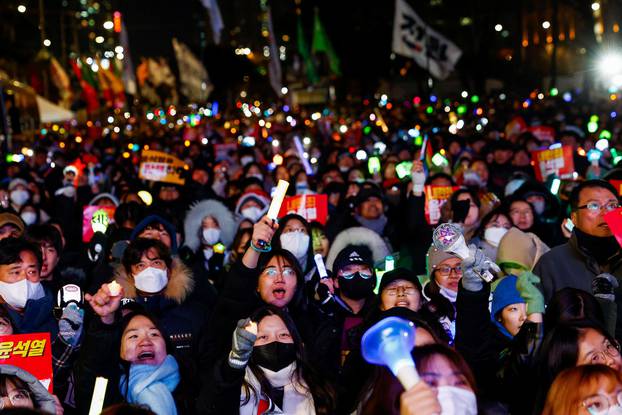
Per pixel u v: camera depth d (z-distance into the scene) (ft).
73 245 40.45
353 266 21.97
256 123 110.22
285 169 47.91
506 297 19.86
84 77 157.99
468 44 179.63
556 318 17.56
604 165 47.65
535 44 169.89
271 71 119.14
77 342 18.63
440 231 16.88
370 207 34.88
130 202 31.86
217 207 32.04
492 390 17.54
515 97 151.02
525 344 17.56
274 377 17.53
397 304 18.95
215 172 52.34
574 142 53.21
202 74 157.89
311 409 17.54
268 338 17.56
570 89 160.86
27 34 184.44
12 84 104.63
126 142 94.53
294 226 26.45
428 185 33.12
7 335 17.16
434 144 61.67
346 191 41.55
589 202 22.40
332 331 21.16
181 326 21.79
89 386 17.61
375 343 9.64
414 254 32.30
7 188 44.34
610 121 86.74
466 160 48.55
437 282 21.22
